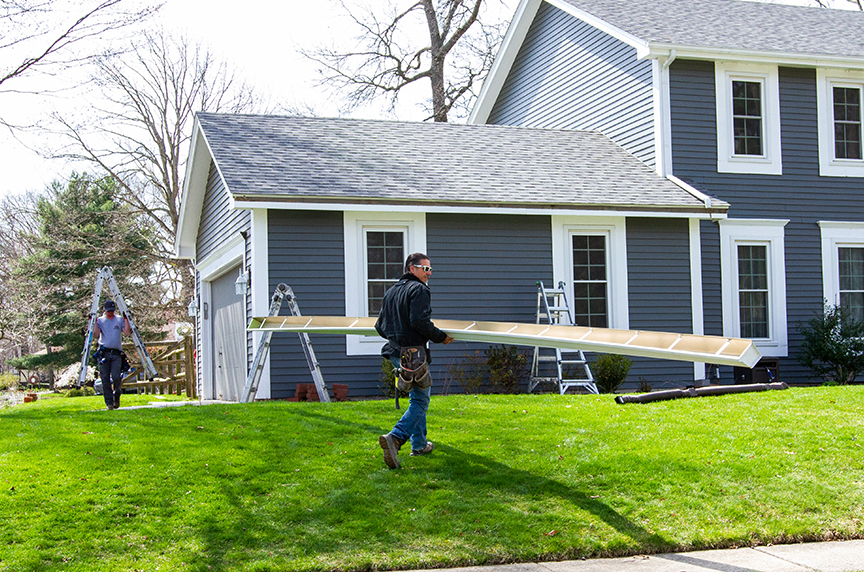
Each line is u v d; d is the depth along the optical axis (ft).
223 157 44.27
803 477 22.43
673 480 22.03
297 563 17.44
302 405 32.71
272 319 28.43
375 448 24.67
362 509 20.03
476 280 45.11
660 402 32.58
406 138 52.44
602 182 48.55
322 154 47.24
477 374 44.42
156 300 109.81
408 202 42.45
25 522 18.94
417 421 22.98
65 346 111.14
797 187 53.01
